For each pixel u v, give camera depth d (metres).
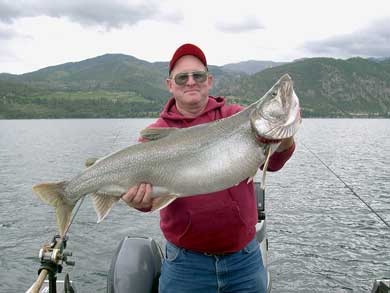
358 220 16.53
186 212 4.34
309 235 14.62
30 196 21.38
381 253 12.93
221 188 4.30
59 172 29.59
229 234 4.30
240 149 4.29
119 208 18.31
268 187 23.52
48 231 15.47
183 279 4.45
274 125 4.10
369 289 10.55
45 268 4.20
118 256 5.04
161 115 4.82
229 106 4.90
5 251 13.46
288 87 4.08
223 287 4.41
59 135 78.50
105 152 40.97
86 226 15.66
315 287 10.67
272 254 12.84
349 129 102.25
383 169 30.84
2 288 10.98
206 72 4.66
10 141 64.00
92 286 10.64
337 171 29.94
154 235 14.68
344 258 12.52
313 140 60.91
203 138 4.38
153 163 4.43
